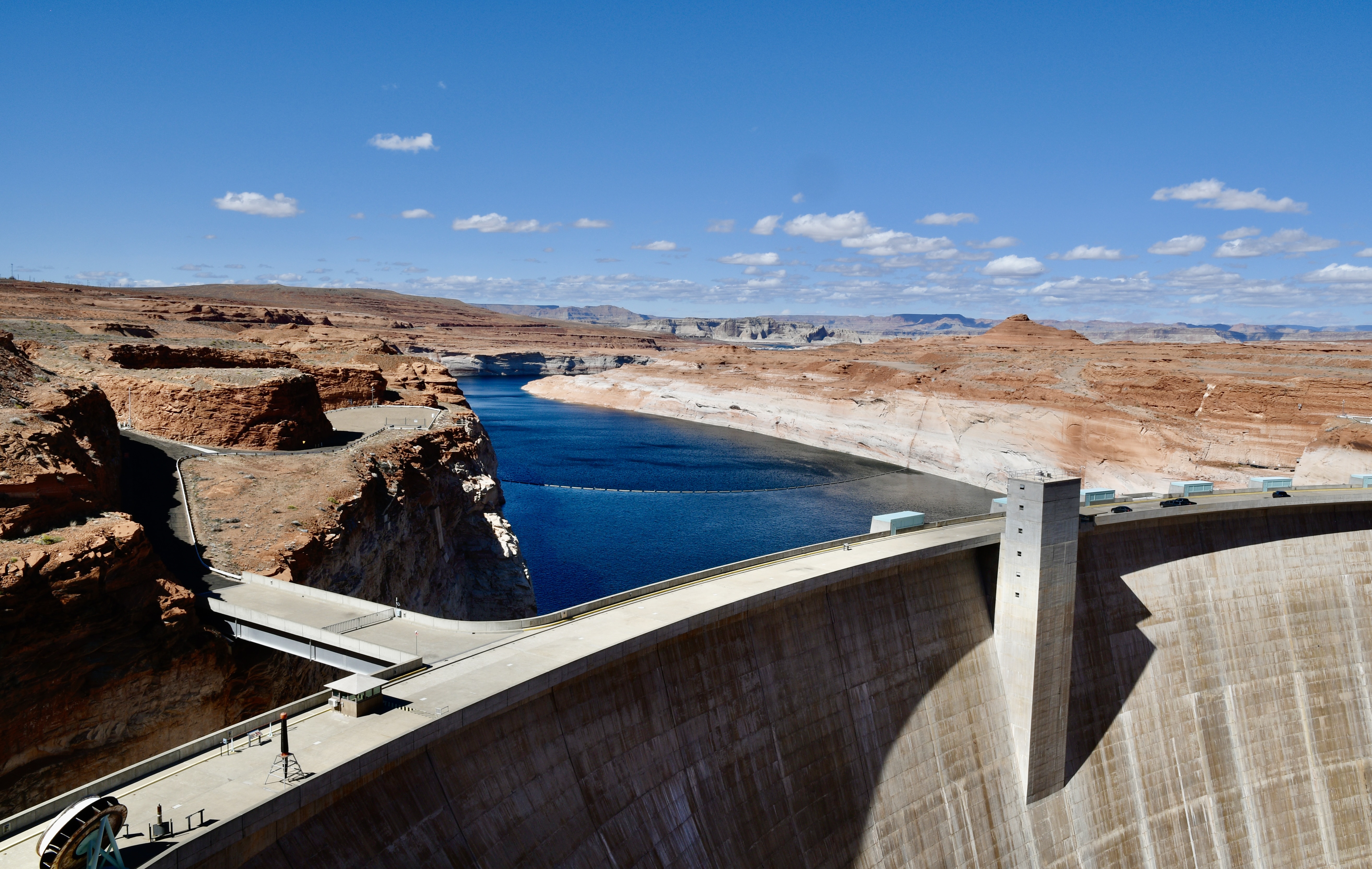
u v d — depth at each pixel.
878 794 45.03
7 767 33.78
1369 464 111.25
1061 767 52.56
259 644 43.38
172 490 56.84
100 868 20.67
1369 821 60.69
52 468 39.88
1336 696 63.25
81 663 36.03
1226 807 58.00
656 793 36.25
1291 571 66.06
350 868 25.59
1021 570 51.16
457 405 134.50
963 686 50.94
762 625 43.62
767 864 39.06
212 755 26.27
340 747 26.84
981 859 47.97
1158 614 60.44
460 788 29.80
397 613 40.31
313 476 62.53
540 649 35.50
